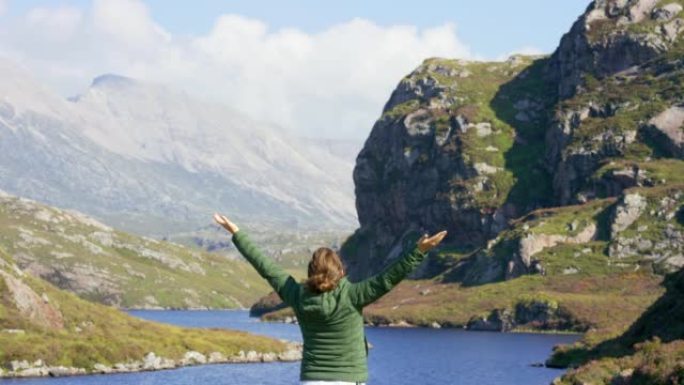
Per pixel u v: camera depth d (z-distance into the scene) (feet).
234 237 35.73
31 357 342.44
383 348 584.40
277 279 34.50
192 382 335.88
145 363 382.63
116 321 451.53
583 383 238.48
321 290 33.01
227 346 454.81
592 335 431.43
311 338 33.53
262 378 357.82
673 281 326.44
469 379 387.55
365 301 32.83
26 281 414.82
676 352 211.82
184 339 441.68
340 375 32.96
